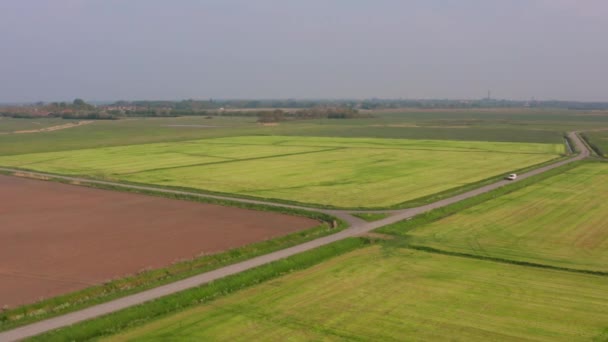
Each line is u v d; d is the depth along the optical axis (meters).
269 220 58.56
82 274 40.03
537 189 77.81
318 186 80.44
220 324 31.00
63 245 48.03
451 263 43.22
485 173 93.75
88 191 75.44
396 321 31.72
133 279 38.38
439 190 77.38
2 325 29.70
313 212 61.91
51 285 37.59
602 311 33.34
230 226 55.53
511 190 76.94
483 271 41.19
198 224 56.31
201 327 30.56
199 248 47.28
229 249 46.69
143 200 69.00
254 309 33.22
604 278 39.75
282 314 32.53
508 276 40.06
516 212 62.47
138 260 43.59
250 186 80.25
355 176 90.12
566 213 61.62
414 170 97.25
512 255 45.34
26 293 36.00
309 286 37.47
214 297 35.16
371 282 38.41
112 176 89.38
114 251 46.19
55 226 54.94
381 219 58.50
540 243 49.28
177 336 29.38
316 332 30.12
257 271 39.44
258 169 97.88
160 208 64.19
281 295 35.66
